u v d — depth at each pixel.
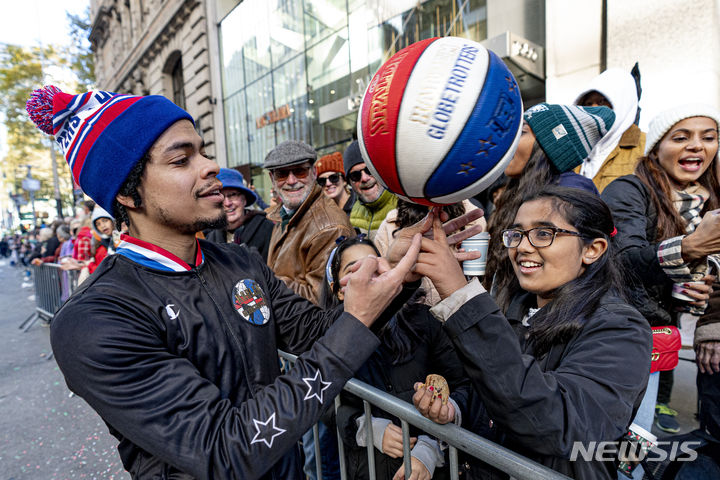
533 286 1.04
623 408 0.78
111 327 0.77
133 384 0.75
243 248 1.24
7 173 26.73
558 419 0.74
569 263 1.00
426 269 0.86
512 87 0.86
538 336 1.00
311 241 2.22
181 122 0.94
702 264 1.21
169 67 14.20
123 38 17.09
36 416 3.16
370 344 0.82
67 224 7.56
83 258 5.46
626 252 1.38
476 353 0.79
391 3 7.40
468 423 1.26
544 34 5.46
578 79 4.86
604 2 4.58
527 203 1.06
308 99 9.63
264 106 10.88
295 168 2.51
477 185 0.86
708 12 3.66
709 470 1.33
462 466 1.24
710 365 1.47
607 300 0.96
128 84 17.69
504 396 0.77
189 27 12.13
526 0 5.59
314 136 9.73
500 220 1.54
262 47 10.58
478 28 6.25
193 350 0.89
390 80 0.84
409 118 0.80
